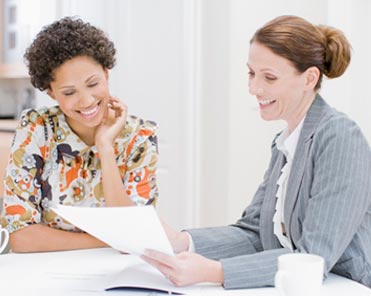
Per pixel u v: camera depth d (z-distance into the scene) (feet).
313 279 3.10
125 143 5.38
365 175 3.97
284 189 4.52
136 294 3.76
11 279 4.08
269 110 4.38
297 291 3.09
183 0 10.57
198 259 3.89
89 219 3.58
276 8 10.34
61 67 4.76
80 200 5.22
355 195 3.91
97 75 4.87
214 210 10.68
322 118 4.28
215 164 10.62
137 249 3.79
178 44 10.71
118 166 5.38
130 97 11.05
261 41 4.20
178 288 3.81
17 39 13.43
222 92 10.41
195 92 10.67
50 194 5.18
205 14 10.54
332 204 3.90
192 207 10.87
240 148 10.43
